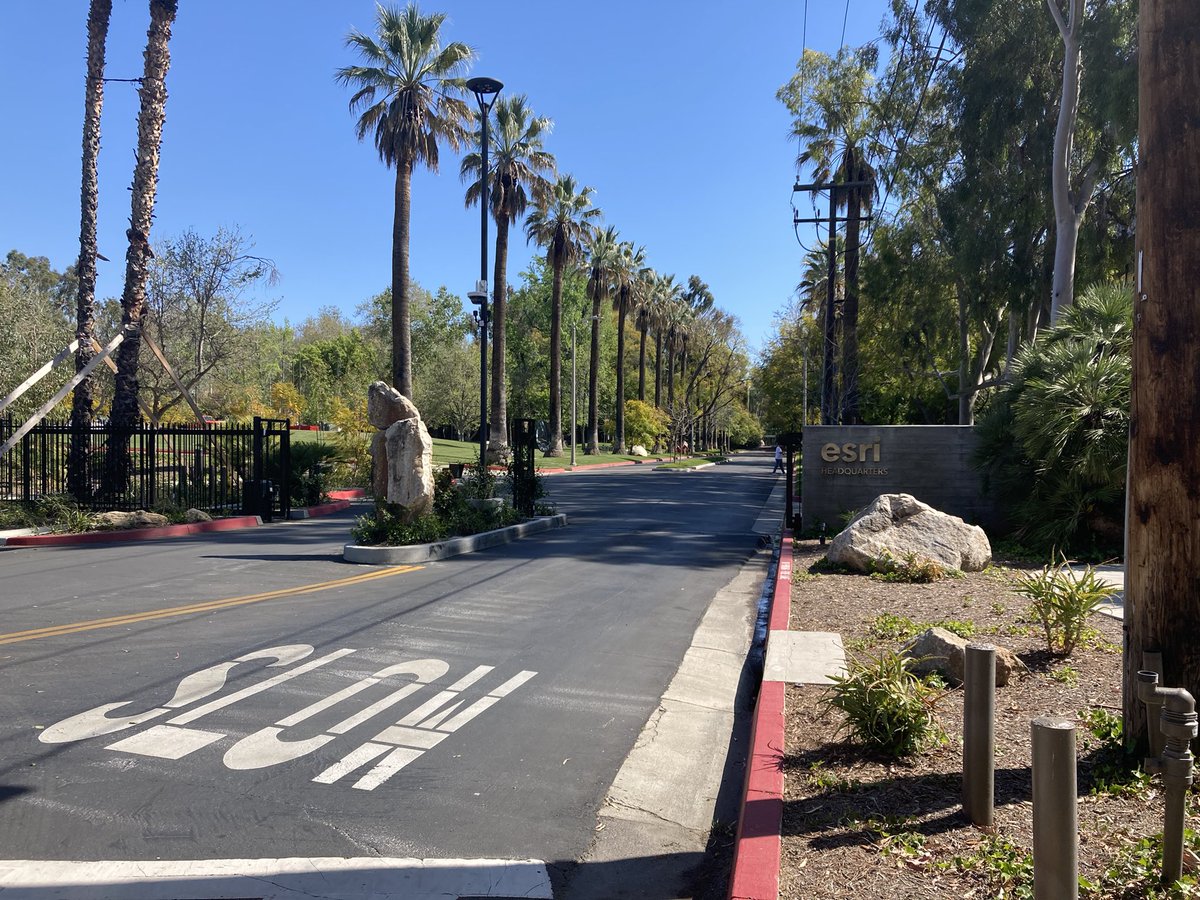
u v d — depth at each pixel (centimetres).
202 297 2614
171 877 374
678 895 384
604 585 1084
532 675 686
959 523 1141
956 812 399
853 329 2820
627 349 8781
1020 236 2470
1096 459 1185
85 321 1819
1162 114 400
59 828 415
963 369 3062
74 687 625
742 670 741
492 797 467
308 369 6919
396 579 1088
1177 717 317
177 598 949
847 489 1533
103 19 1823
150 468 1794
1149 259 408
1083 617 642
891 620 784
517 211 4094
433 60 2995
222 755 508
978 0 2314
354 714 584
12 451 1884
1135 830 364
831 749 489
